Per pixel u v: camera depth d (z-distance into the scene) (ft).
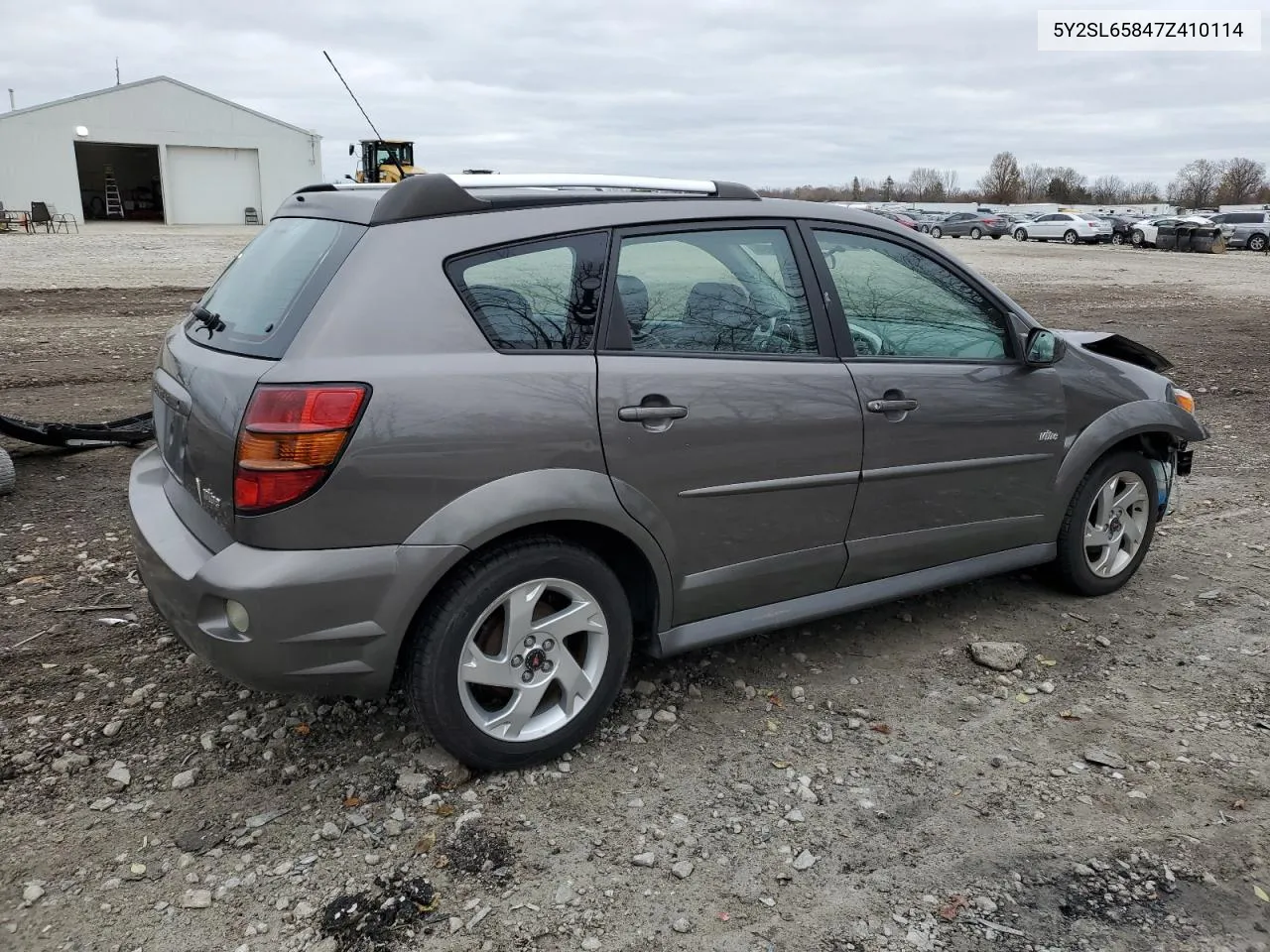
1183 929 8.48
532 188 10.59
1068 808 10.08
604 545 10.97
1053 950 8.21
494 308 9.71
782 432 11.18
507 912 8.46
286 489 8.75
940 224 177.58
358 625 9.12
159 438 11.17
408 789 10.00
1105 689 12.55
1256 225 135.95
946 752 11.05
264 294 10.13
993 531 13.60
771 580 11.70
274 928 8.21
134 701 11.48
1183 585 15.96
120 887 8.63
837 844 9.45
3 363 31.42
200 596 9.11
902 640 13.78
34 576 15.05
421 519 9.21
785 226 11.77
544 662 10.25
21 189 143.23
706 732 11.30
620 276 10.46
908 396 12.22
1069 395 13.89
